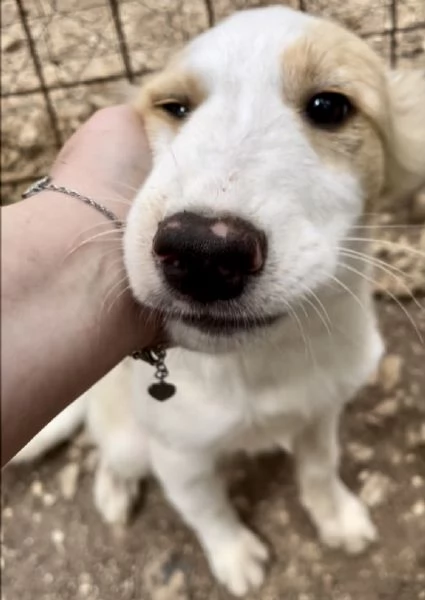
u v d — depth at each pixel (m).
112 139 0.20
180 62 0.19
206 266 0.15
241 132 0.17
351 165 0.18
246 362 0.22
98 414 0.29
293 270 0.16
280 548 0.30
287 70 0.18
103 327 0.18
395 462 0.31
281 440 0.26
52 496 0.32
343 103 0.18
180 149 0.17
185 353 0.22
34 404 0.16
